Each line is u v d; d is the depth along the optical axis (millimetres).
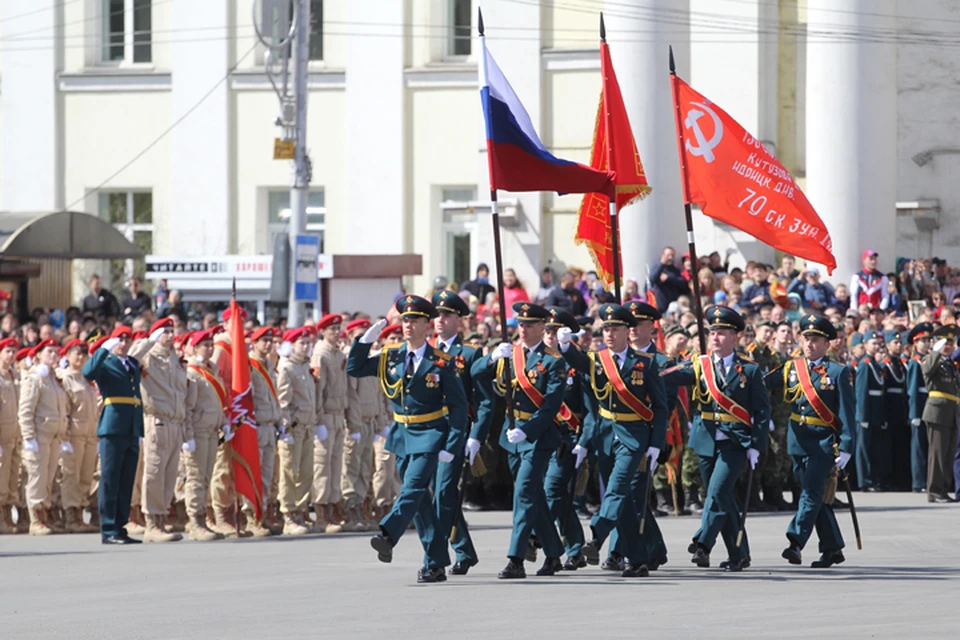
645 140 88312
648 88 88375
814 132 89812
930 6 106375
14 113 115125
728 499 40156
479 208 106000
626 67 88938
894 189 89688
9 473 57000
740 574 39812
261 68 112188
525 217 106000
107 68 114375
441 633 29812
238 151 113000
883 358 71062
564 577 39562
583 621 31281
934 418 64625
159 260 91875
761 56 101938
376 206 111000
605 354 39469
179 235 113438
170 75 113625
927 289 87250
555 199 105938
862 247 88625
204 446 52906
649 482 39375
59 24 115125
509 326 72125
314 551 47875
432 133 109938
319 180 112125
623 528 39219
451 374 38062
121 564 44250
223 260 91125
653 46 88500
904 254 107500
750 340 62281
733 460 40000
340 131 111750
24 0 115250
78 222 89312
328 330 55125
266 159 112625
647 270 56531
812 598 34719
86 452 57344
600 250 47812
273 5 80750
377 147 111000
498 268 40562
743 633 29422
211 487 53812
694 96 50312
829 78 89188
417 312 38094
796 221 50500
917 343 68875
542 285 90312
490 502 62469
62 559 45844
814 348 41062
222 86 112812
